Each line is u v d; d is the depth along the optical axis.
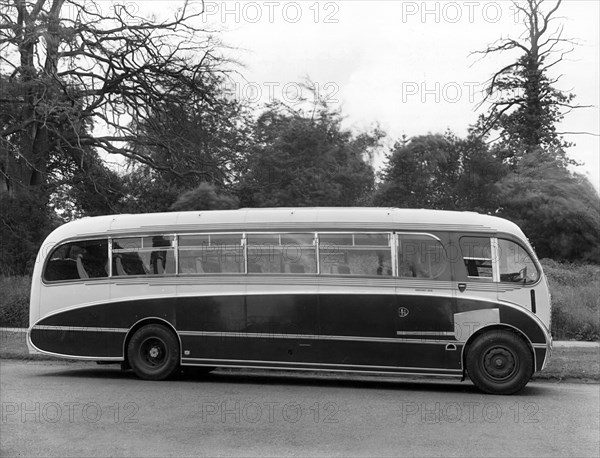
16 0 30.86
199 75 34.50
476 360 12.28
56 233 14.55
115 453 7.93
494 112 45.56
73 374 14.65
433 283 12.64
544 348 12.23
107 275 14.07
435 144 33.34
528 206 34.12
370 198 33.31
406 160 32.84
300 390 12.54
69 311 14.17
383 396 11.88
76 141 35.56
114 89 35.31
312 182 32.22
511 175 35.44
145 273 13.88
